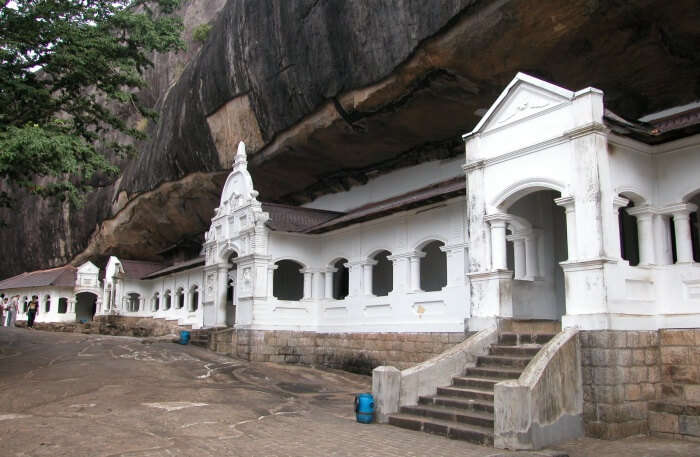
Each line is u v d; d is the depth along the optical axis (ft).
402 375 37.06
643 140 38.63
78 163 51.01
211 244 84.33
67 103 60.39
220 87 83.46
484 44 48.96
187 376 55.62
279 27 69.41
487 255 42.50
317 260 74.79
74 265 156.87
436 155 69.72
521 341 38.83
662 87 48.83
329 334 70.33
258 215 71.67
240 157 79.25
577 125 36.99
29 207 165.37
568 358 33.37
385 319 62.18
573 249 36.58
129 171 122.62
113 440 29.27
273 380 56.39
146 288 134.41
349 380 59.36
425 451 28.78
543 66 49.55
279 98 72.13
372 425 35.47
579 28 44.55
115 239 136.05
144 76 135.64
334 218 78.64
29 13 53.57
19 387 45.85
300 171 82.53
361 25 58.03
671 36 43.52
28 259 172.04
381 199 78.28
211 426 33.71
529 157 39.99
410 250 60.18
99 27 58.44
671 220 44.80
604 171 35.94
